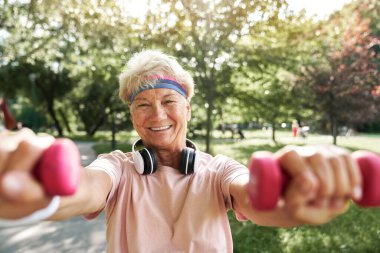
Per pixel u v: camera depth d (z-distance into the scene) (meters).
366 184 0.72
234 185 1.45
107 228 1.71
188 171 1.68
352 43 17.81
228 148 19.69
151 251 1.54
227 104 15.20
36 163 0.65
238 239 5.41
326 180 0.68
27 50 17.48
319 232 5.71
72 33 14.50
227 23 10.23
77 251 5.27
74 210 1.04
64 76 29.91
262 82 14.40
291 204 0.69
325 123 35.28
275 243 5.27
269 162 0.68
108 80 14.95
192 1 9.41
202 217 1.58
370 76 19.22
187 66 12.07
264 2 9.06
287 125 45.91
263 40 12.19
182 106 1.83
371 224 6.11
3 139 0.68
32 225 6.19
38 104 33.41
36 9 13.52
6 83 27.34
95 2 9.74
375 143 23.38
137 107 1.81
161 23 10.23
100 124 31.92
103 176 1.49
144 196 1.63
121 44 12.25
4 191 0.62
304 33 11.41
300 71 17.69
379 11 13.62
